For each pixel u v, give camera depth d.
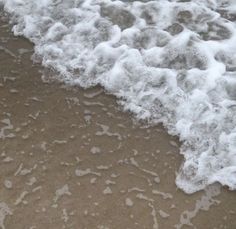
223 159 1.93
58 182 1.90
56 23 2.41
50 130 2.06
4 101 2.15
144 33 2.36
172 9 2.48
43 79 2.23
